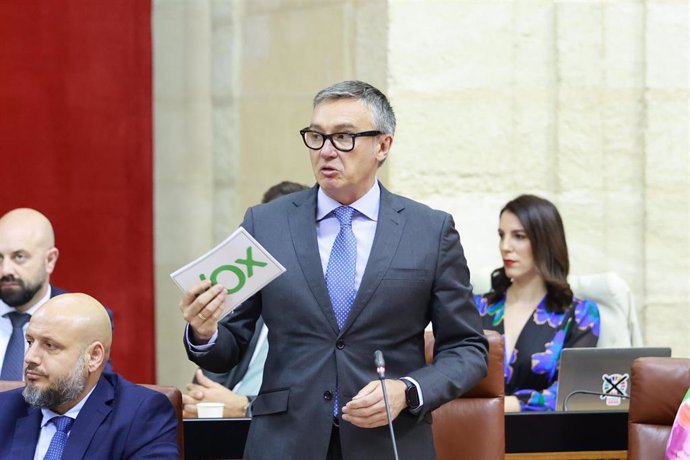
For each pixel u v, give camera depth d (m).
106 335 8.33
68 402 8.22
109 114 15.45
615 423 9.81
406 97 13.47
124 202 15.55
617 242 14.16
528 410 11.19
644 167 14.09
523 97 13.84
